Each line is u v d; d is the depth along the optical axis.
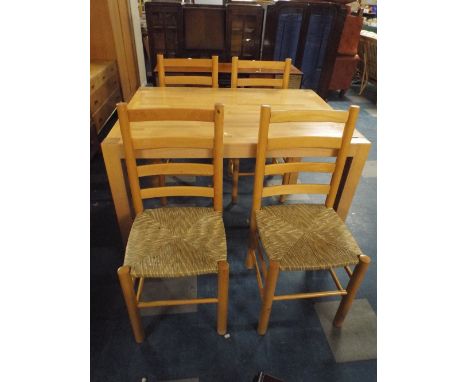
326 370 1.17
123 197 1.34
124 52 3.01
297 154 1.29
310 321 1.34
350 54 3.63
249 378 1.14
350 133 1.12
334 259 1.07
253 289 1.47
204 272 1.02
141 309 1.36
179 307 1.37
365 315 1.37
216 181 1.20
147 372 1.14
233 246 1.69
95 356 1.19
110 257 1.61
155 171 1.17
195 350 1.21
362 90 4.15
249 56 2.74
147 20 2.51
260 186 1.22
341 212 1.50
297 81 2.69
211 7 2.51
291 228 1.19
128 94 3.16
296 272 1.58
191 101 1.63
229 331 1.28
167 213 1.26
